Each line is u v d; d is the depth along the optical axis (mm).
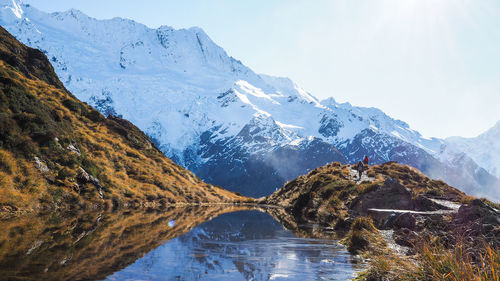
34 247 12320
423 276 7914
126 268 9930
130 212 31453
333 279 9586
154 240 15461
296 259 12281
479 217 14930
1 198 24734
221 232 19672
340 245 15664
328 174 43750
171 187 54688
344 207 28516
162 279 8938
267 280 9297
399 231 15992
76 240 14391
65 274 8906
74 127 49281
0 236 14320
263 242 16266
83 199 33344
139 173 52250
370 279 9227
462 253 7832
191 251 13109
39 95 50562
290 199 58438
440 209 22469
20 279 8203
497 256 7203
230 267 10695
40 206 27453
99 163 44281
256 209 50125
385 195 24812
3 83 37844
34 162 31531
